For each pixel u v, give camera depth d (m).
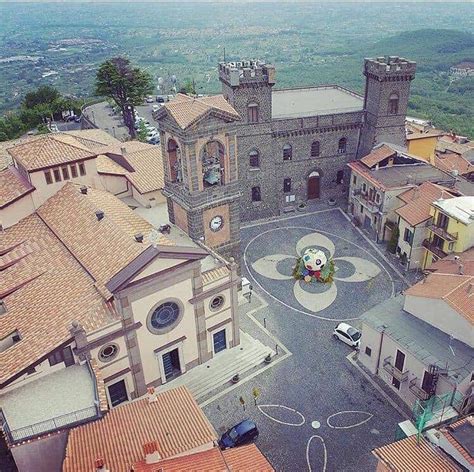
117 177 57.47
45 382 36.22
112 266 40.44
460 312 39.69
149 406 34.56
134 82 99.62
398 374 41.69
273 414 41.91
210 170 50.97
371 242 66.19
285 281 58.97
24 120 115.75
